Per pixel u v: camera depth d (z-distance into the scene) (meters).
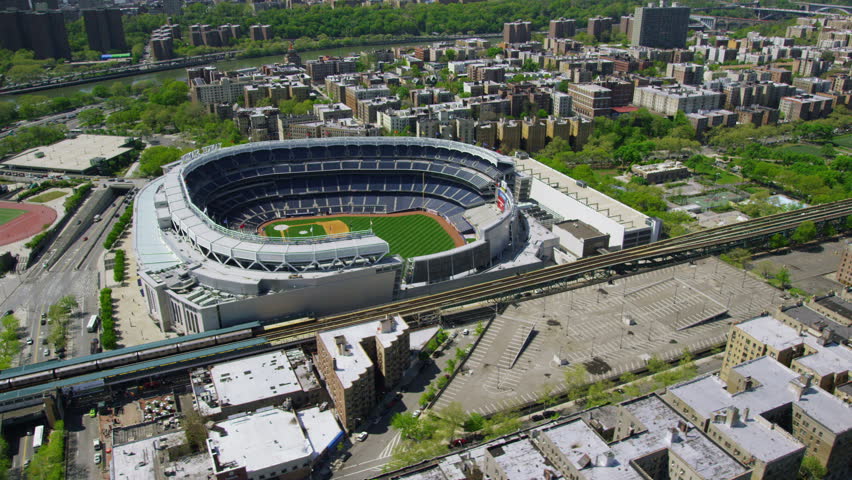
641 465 184.12
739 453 190.88
